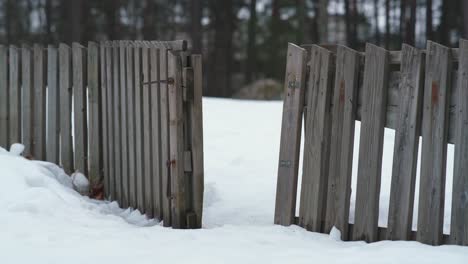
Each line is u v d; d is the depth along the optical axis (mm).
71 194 5742
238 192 6570
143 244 4312
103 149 6223
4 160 5812
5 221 4668
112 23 35000
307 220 5000
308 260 3922
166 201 5195
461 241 4172
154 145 5352
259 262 3891
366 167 4613
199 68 5008
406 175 4383
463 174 4145
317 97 4914
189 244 4340
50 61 6656
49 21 34781
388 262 3803
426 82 4266
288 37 29703
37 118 6832
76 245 4234
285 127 5152
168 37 37719
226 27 34094
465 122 4117
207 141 8898
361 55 4703
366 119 4609
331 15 36469
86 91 6383
